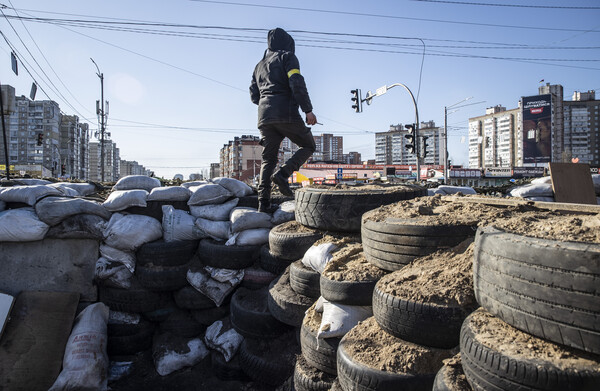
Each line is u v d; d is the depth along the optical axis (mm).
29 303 4375
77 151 99312
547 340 1545
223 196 5262
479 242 1913
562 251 1493
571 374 1369
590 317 1408
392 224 2725
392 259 2707
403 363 2051
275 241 4043
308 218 3906
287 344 3818
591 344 1412
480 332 1708
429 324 2033
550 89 100000
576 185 5430
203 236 4891
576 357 1452
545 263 1534
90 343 4125
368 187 4414
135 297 4676
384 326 2248
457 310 1996
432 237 2551
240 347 4188
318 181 45438
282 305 3516
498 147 113000
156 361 4500
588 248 1444
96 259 4871
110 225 4785
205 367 4473
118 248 4746
